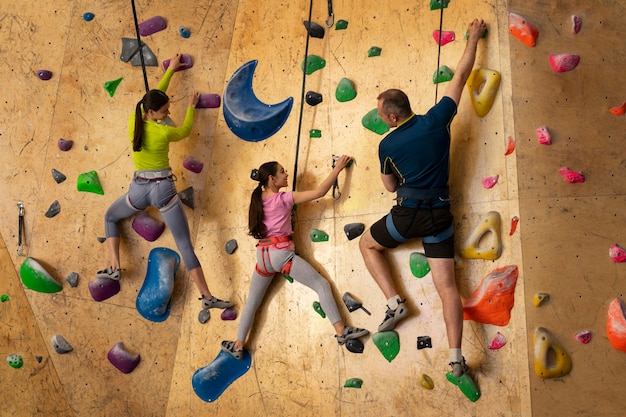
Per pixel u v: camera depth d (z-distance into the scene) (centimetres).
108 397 513
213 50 506
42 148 525
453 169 441
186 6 513
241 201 492
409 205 410
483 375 425
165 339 503
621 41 432
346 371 459
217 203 497
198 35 509
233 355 476
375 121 459
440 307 437
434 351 437
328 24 480
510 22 433
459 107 443
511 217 425
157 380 504
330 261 465
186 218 477
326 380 464
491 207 430
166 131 461
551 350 414
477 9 440
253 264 486
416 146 404
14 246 527
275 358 478
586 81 430
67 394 521
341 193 466
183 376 498
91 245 513
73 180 518
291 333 475
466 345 431
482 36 438
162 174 465
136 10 519
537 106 430
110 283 506
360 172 462
